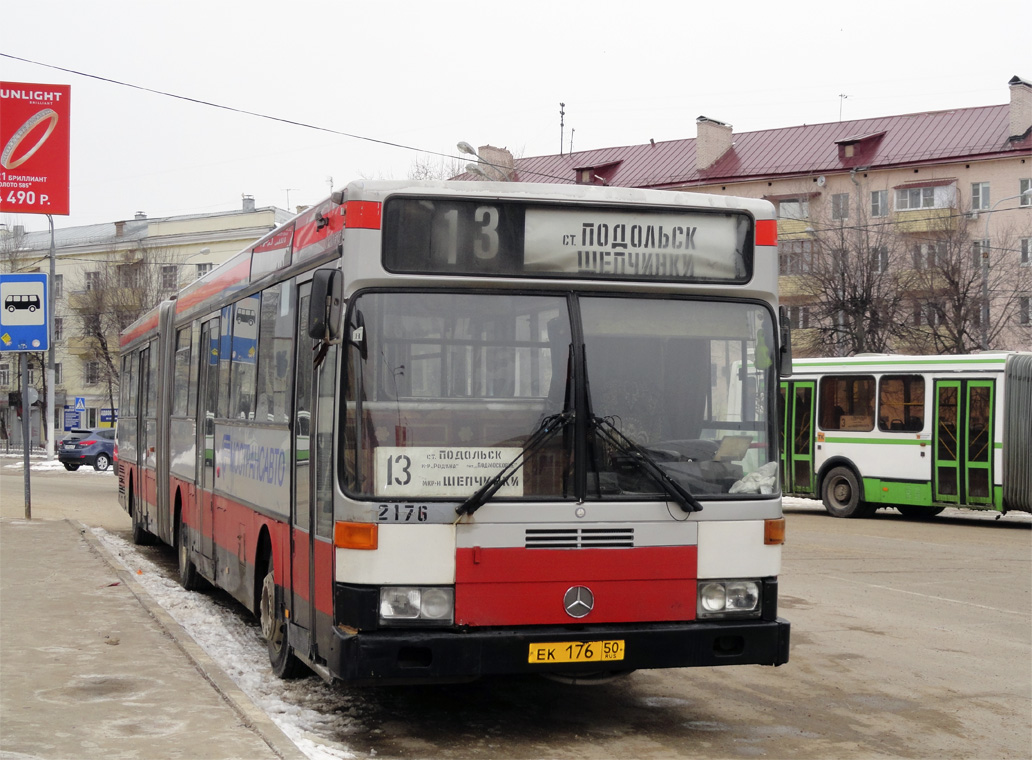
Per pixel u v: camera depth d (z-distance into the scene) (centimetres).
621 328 668
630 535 649
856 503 2338
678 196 687
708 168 5775
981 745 683
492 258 655
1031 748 679
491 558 628
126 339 1834
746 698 795
